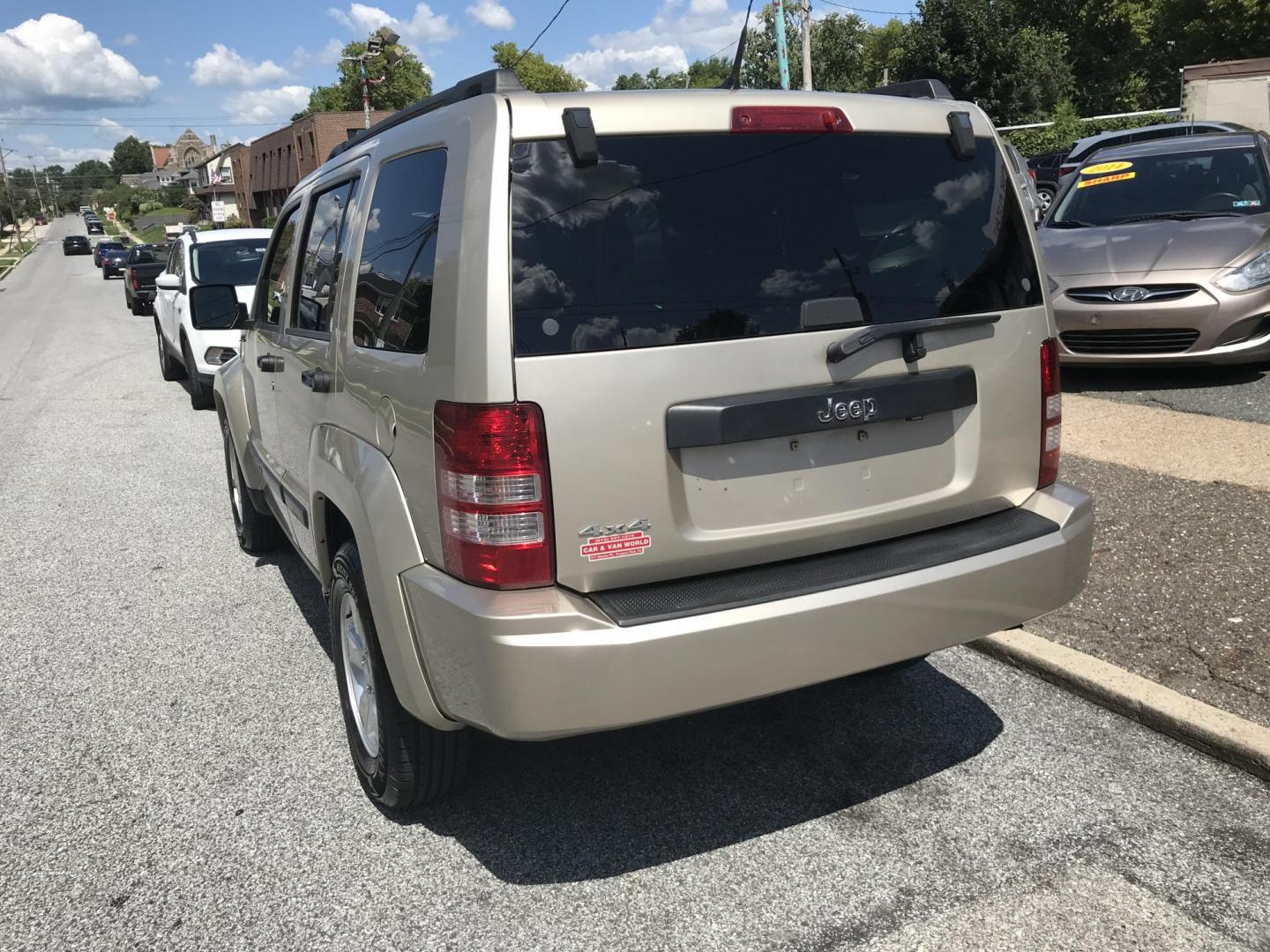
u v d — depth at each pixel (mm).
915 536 2920
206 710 3943
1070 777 3209
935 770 3285
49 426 10125
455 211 2508
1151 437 6480
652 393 2477
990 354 2959
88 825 3174
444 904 2744
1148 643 3904
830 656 2590
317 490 3391
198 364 10227
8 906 2787
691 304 2531
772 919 2627
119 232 128000
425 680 2684
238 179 81938
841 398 2680
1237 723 3287
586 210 2469
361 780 3307
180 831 3125
